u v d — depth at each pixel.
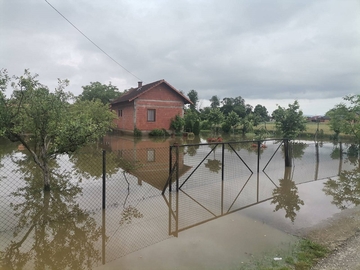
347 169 8.19
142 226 3.87
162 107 21.81
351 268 2.74
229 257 2.97
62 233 3.64
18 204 4.70
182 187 5.91
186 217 4.22
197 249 3.16
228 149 13.02
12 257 3.02
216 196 5.32
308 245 3.25
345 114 12.93
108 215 4.27
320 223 3.98
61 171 7.27
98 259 2.97
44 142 5.32
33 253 3.11
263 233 3.61
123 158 9.80
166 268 2.75
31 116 4.95
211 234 3.59
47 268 2.81
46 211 4.40
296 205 4.84
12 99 4.74
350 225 3.90
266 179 6.81
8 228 3.76
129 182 6.24
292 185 6.26
